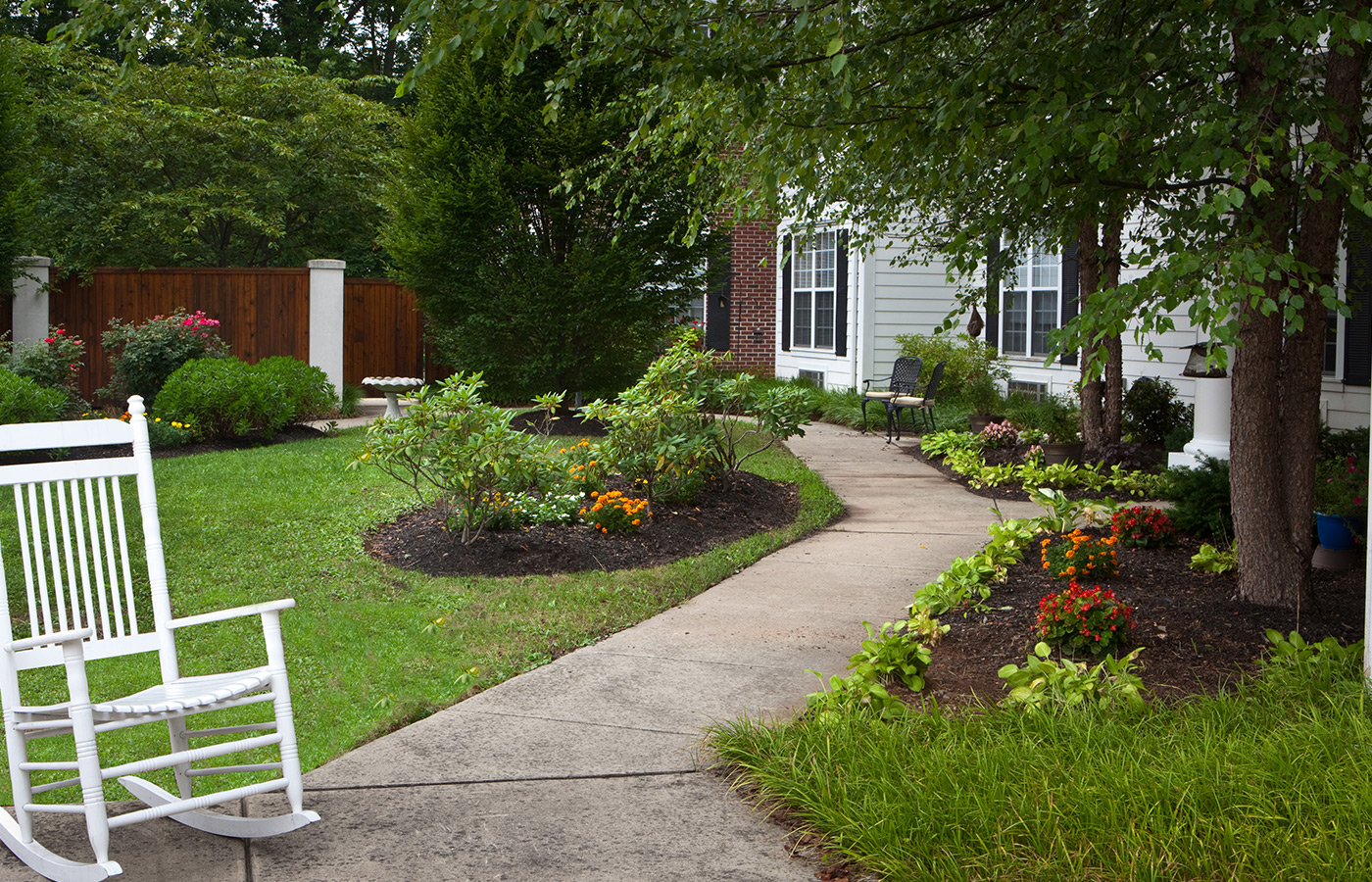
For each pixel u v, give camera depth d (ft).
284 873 9.34
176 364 40.96
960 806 9.70
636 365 41.60
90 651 10.34
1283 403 16.78
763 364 64.75
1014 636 15.53
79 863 9.39
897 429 42.63
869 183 21.90
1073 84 13.96
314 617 17.40
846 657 15.56
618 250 37.91
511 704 13.66
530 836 10.03
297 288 48.62
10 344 43.91
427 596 18.80
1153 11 14.58
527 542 21.94
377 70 94.73
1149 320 11.89
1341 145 15.21
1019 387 46.24
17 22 77.15
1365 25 11.27
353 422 44.06
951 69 14.88
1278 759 10.14
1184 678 13.52
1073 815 9.50
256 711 13.56
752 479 29.78
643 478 25.31
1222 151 11.93
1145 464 32.37
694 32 14.02
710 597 19.13
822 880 9.20
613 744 12.31
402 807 10.66
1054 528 21.35
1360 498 18.51
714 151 21.85
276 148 58.44
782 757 11.12
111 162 58.18
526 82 37.29
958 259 16.30
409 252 38.93
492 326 39.14
